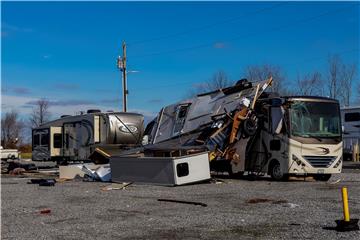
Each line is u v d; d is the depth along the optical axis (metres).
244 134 20.30
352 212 11.11
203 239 8.52
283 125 19.19
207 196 14.60
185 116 22.45
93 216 11.12
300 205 12.30
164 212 11.56
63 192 16.47
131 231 9.27
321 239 8.36
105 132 30.02
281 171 19.25
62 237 8.81
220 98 21.47
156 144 22.69
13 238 8.80
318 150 19.05
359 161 36.50
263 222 9.99
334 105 19.64
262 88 20.55
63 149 33.22
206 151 19.30
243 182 19.14
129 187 17.91
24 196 15.40
